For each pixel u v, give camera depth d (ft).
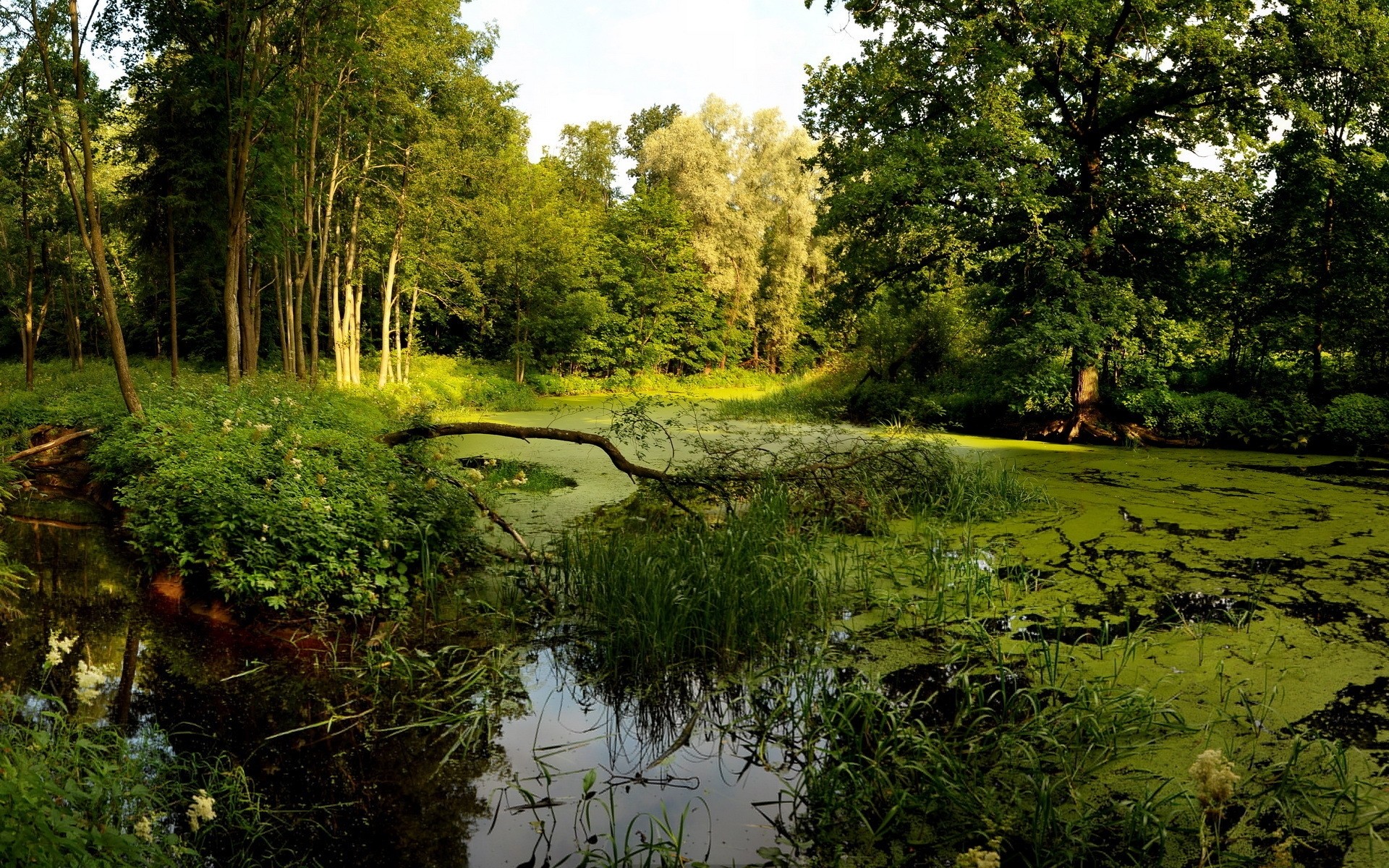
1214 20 47.62
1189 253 53.31
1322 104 48.98
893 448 31.73
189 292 78.69
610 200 145.38
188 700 14.32
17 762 7.64
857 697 12.78
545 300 102.47
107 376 58.29
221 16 41.39
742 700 14.44
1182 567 22.06
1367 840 9.98
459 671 15.52
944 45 52.54
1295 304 53.88
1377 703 13.78
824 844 10.21
